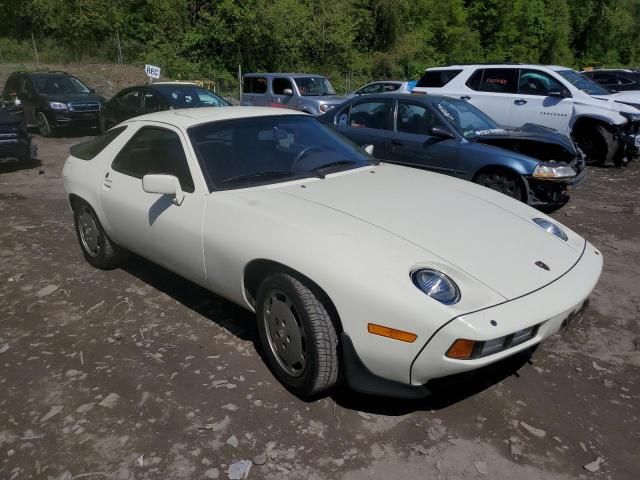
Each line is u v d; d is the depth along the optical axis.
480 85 10.80
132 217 3.88
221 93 24.64
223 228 3.17
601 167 9.78
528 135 6.73
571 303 2.66
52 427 2.72
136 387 3.04
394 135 7.20
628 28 49.56
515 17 41.34
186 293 4.25
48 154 11.21
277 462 2.48
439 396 2.97
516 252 2.87
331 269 2.62
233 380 3.10
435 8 36.25
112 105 12.44
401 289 2.46
